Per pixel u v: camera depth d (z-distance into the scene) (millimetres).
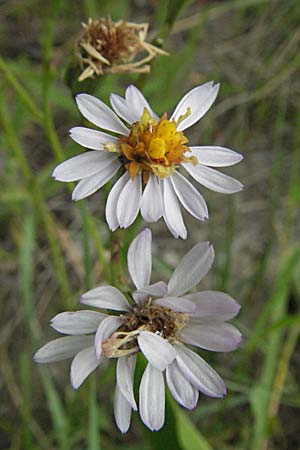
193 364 122
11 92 253
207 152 132
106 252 210
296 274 221
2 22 288
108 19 153
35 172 262
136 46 154
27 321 208
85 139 128
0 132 228
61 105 233
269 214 262
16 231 241
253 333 205
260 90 272
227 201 261
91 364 119
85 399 189
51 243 197
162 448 143
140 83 161
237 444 214
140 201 127
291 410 225
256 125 277
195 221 256
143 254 124
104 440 208
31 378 227
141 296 123
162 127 130
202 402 216
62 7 278
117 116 131
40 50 281
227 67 286
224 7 269
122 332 121
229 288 243
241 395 210
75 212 252
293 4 281
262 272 223
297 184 225
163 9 267
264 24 288
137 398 123
